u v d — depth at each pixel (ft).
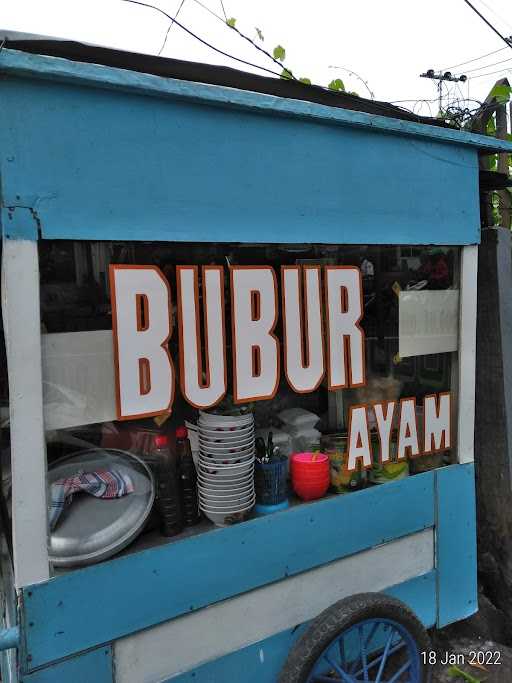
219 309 5.88
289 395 6.94
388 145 6.87
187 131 5.41
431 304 7.70
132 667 5.38
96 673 5.17
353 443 7.06
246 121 5.76
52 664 4.95
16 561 4.77
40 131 4.67
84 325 5.13
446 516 7.74
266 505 6.40
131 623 5.33
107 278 5.23
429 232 7.35
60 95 4.74
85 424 5.17
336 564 6.73
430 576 7.65
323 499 6.66
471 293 7.91
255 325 6.14
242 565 5.98
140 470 5.83
